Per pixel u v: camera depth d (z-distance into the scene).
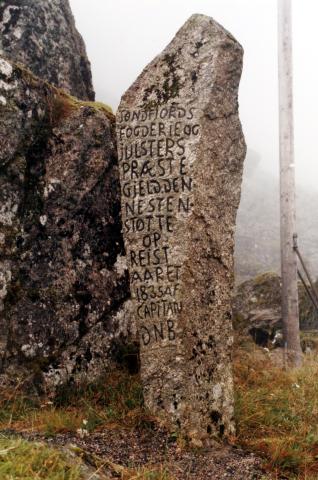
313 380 5.95
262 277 10.17
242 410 4.90
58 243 5.22
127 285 5.71
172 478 3.75
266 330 9.16
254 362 6.67
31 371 4.90
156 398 4.54
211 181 4.74
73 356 5.16
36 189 5.14
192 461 4.10
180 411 4.43
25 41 7.26
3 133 4.93
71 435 4.18
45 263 5.12
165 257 4.62
